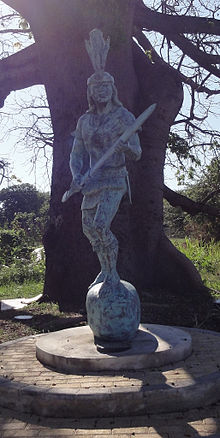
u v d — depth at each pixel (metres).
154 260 11.16
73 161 5.70
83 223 5.64
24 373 4.89
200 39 14.34
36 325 8.24
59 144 10.67
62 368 4.95
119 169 5.50
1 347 6.10
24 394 4.37
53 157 10.86
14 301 11.36
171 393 4.26
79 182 5.36
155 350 5.03
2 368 5.10
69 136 10.45
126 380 4.54
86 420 4.16
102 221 5.33
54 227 10.47
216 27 11.93
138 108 11.31
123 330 5.28
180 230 26.17
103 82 5.37
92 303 5.38
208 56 13.11
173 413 4.25
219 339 6.19
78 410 4.20
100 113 5.55
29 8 10.78
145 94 11.33
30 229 30.11
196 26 11.95
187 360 5.18
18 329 8.06
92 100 5.54
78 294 9.88
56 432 3.94
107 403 4.18
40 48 11.08
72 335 5.89
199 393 4.36
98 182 5.41
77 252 10.03
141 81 11.60
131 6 10.55
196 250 17.17
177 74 11.69
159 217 11.19
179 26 12.01
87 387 4.37
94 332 5.41
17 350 5.91
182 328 6.91
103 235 5.36
